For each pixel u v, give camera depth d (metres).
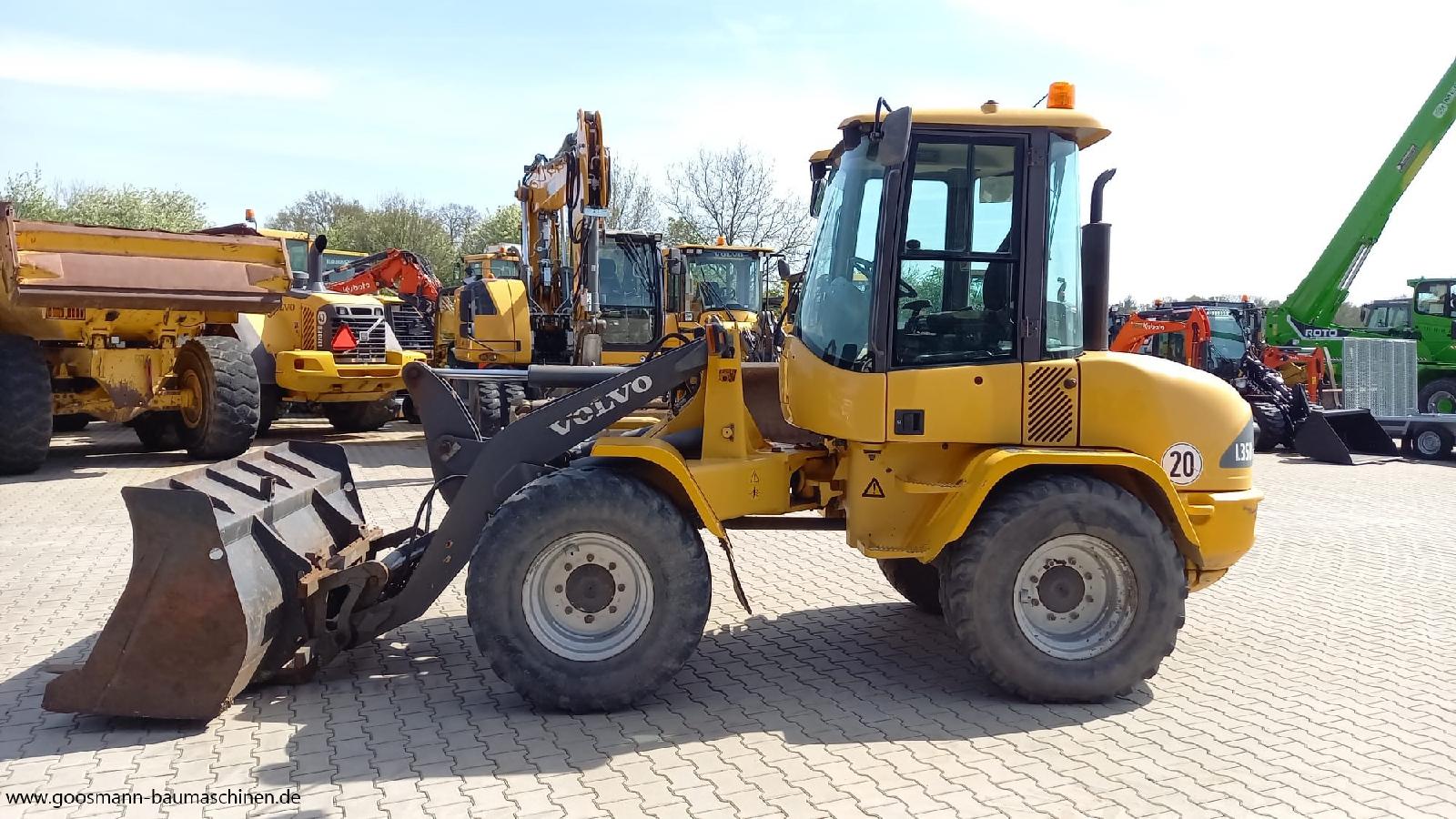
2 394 10.24
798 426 4.97
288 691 4.69
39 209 34.03
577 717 4.41
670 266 15.52
